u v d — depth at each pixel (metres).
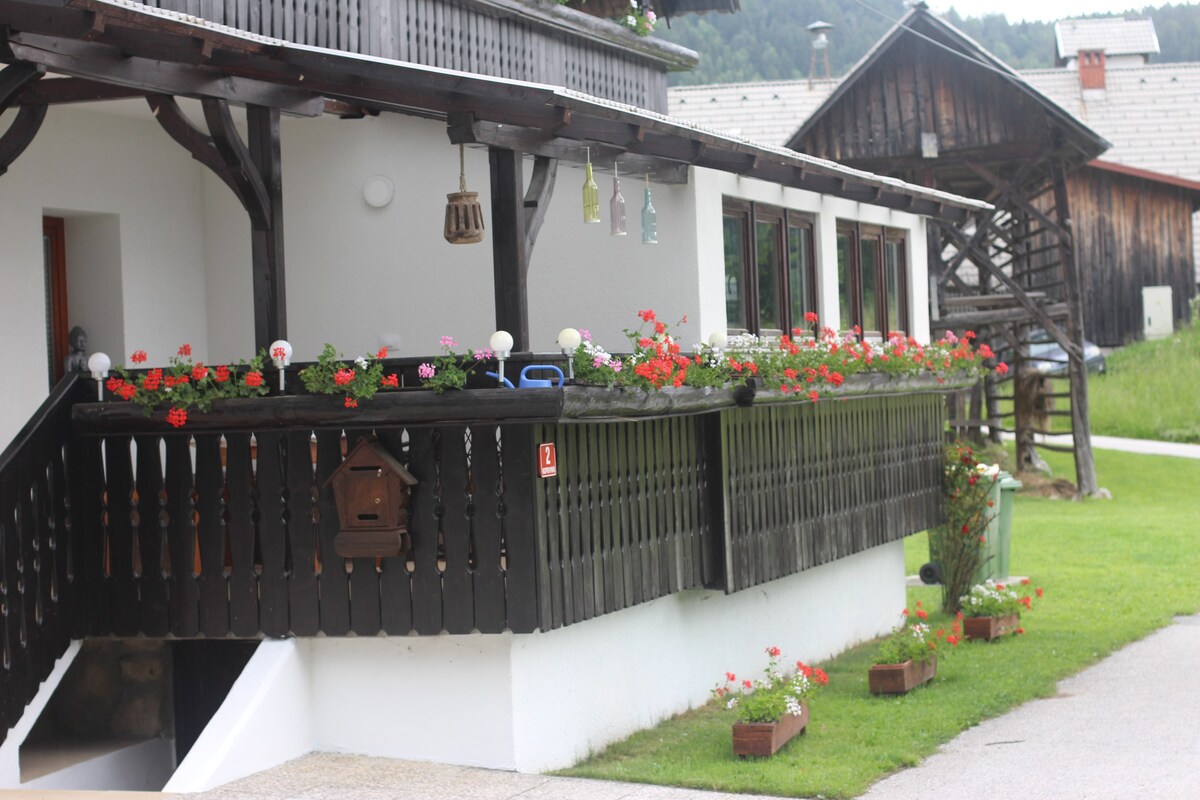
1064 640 13.51
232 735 8.52
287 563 9.02
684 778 8.62
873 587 14.63
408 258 11.86
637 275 11.39
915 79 25.97
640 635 10.31
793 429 12.05
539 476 8.72
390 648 9.05
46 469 8.99
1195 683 11.52
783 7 100.31
